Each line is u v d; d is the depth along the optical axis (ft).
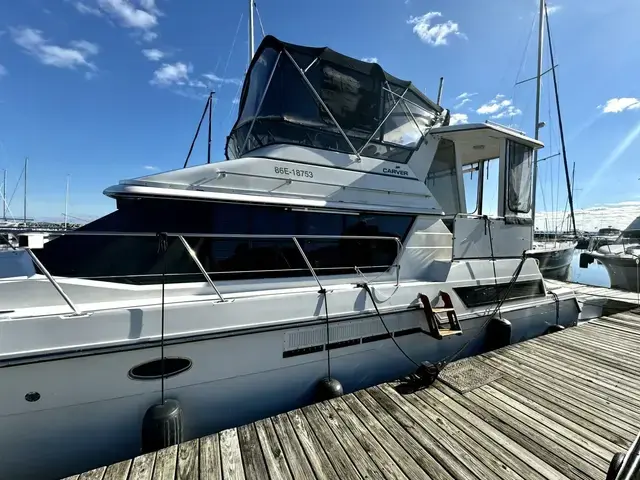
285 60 13.02
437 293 14.07
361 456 7.60
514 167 18.04
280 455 7.60
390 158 15.12
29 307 8.70
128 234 8.71
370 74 14.69
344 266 13.28
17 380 7.80
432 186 17.11
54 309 8.65
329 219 13.01
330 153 13.56
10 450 7.89
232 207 11.38
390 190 14.53
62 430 8.29
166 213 10.58
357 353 12.27
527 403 9.89
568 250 49.90
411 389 10.63
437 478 6.97
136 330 8.83
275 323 10.60
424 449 7.85
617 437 8.35
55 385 8.13
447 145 17.58
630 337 15.94
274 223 12.02
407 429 8.58
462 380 11.23
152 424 8.27
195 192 10.64
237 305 10.11
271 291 11.32
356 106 14.33
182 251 10.68
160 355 9.14
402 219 14.64
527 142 18.30
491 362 12.78
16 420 7.88
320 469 7.20
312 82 13.39
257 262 11.73
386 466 7.30
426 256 15.02
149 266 10.26
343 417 9.08
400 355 13.29
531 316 18.06
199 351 9.63
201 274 10.89
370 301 12.44
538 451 7.81
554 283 34.73
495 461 7.47
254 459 7.47
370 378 12.63
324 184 13.05
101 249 9.89
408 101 15.99
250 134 14.05
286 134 13.04
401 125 15.64
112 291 9.52
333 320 11.58
